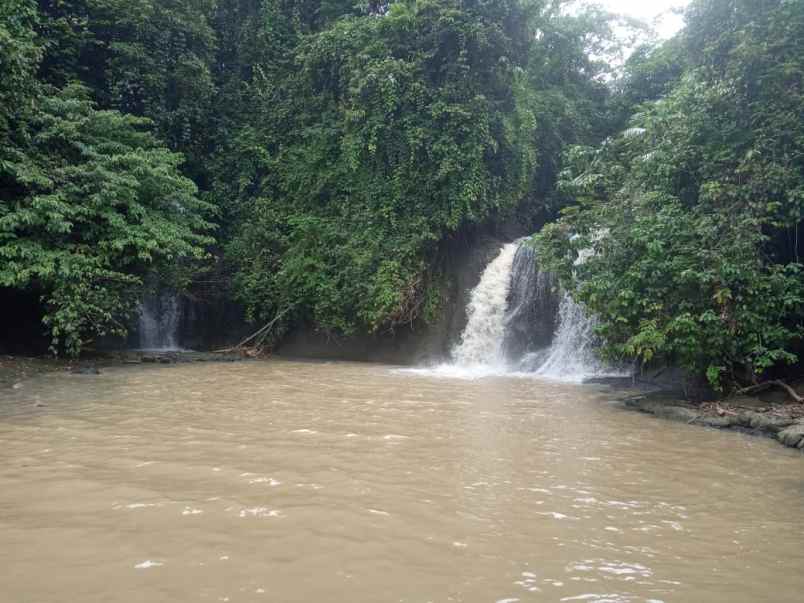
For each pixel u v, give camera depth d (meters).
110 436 7.73
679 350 10.26
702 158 11.52
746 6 11.58
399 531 4.73
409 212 20.53
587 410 10.50
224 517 4.91
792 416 9.14
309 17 27.52
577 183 13.55
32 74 16.06
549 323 17.70
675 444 8.09
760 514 5.39
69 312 14.88
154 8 22.38
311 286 20.92
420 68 20.86
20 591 3.63
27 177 14.27
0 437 7.61
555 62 27.22
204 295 23.64
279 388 12.52
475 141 19.86
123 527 4.67
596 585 3.92
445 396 11.79
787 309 10.09
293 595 3.64
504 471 6.54
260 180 25.20
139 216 17.02
